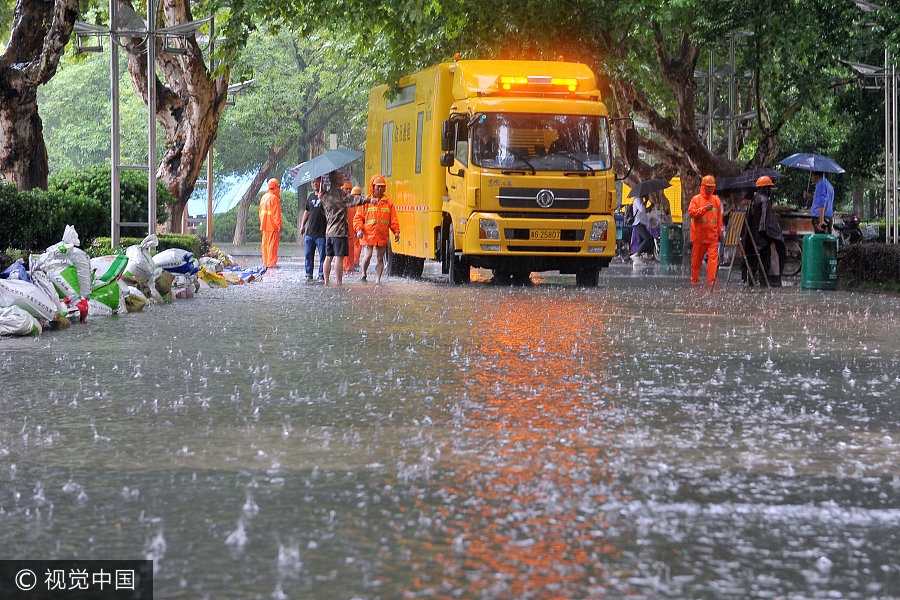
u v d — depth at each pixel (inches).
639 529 269.7
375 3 1515.7
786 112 1722.4
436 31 1627.7
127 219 1389.0
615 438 378.9
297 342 658.2
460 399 456.8
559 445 367.2
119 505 291.9
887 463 344.5
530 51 1612.9
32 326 697.6
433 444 368.2
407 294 1078.4
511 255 1192.2
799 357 600.1
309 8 1528.1
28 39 1312.7
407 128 1387.8
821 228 1434.5
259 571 238.1
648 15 1590.8
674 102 2041.1
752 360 586.2
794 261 1445.6
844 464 342.3
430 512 284.4
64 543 259.0
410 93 1380.4
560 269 1221.1
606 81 1638.8
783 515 283.4
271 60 3329.2
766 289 1190.3
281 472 328.8
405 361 573.0
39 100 3821.4
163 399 457.1
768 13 1513.3
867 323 799.7
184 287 1023.0
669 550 253.4
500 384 496.7
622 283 1299.2
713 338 690.2
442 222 1269.7
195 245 1290.6
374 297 1035.9
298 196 3843.5
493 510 286.7
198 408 435.8
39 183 1339.8
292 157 3873.0
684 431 392.5
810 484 316.5
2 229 1040.2
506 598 222.1
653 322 794.2
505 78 1199.6
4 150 1311.5
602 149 1206.9
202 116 1646.2
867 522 277.7
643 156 2667.3
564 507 289.7
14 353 607.2
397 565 242.1
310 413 425.4
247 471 330.3
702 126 2422.5
